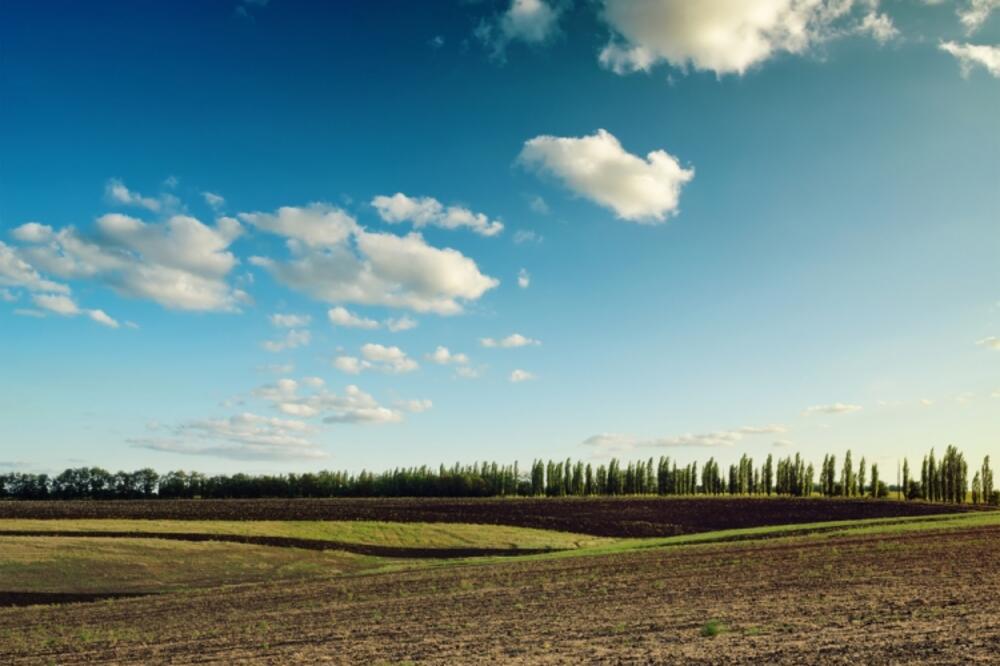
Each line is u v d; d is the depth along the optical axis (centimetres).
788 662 1481
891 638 1664
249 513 10138
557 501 12162
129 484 17250
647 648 1769
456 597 3288
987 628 1703
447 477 16425
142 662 2144
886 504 11519
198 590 4734
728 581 3181
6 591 4819
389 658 1888
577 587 3359
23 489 16825
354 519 9675
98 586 5038
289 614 3106
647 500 12225
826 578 3012
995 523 6000
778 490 15938
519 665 1653
